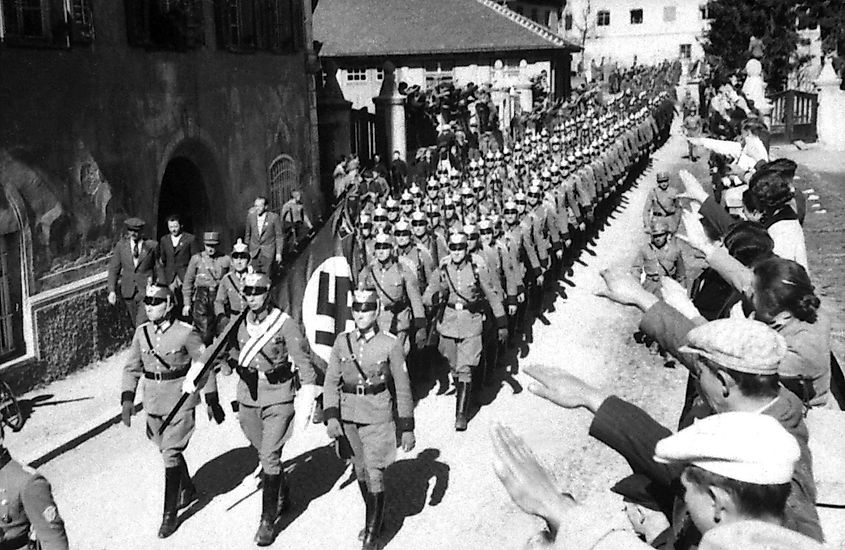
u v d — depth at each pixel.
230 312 11.94
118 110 14.63
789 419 3.37
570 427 10.73
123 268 13.65
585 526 2.46
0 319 12.06
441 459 9.88
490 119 32.16
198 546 8.14
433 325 11.76
